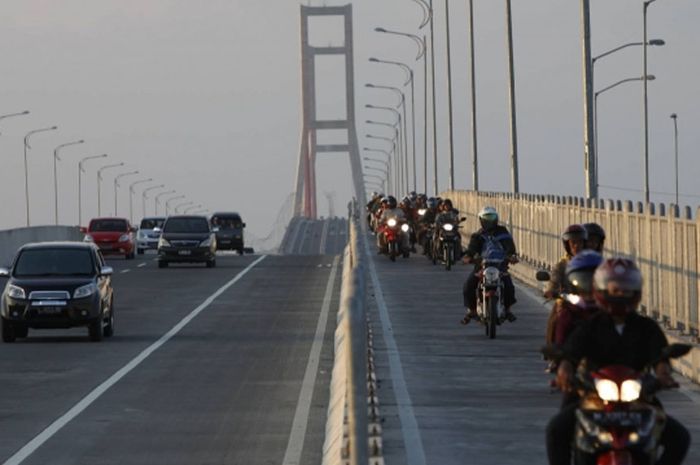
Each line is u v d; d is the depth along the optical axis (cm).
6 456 4116
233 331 8006
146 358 6700
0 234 15562
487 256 6675
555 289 4081
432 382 5162
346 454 3403
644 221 6562
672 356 2531
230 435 4444
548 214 10050
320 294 10788
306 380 5803
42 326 7544
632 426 2406
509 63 14250
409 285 10281
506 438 3928
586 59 9850
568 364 2561
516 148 14250
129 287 11706
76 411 5000
